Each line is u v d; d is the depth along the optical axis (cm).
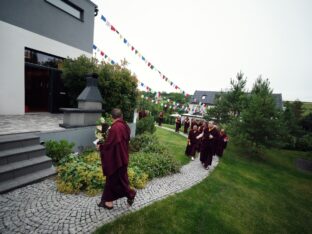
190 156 832
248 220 391
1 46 669
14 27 700
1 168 354
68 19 909
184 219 337
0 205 295
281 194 615
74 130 574
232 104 1608
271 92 1184
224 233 326
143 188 432
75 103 880
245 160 1103
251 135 1148
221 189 521
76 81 794
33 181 372
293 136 2138
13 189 339
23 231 248
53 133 514
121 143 298
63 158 455
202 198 436
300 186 782
